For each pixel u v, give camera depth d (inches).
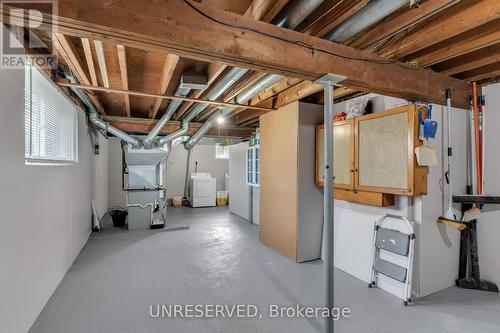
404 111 95.7
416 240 103.0
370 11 62.7
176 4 58.1
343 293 106.7
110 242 174.2
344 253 130.3
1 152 66.9
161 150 215.3
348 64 77.8
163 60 105.8
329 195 82.1
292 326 85.0
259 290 108.9
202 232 201.8
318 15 72.6
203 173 348.2
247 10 73.1
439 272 107.8
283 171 151.6
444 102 102.7
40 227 91.5
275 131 159.2
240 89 129.6
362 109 117.6
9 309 70.1
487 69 103.1
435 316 90.4
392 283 106.7
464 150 112.9
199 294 105.1
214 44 61.6
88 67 107.6
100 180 236.7
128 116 205.9
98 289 108.3
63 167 120.1
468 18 68.6
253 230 208.8
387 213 112.0
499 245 108.4
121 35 56.3
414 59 95.3
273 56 67.8
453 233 112.6
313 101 147.0
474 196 104.5
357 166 114.3
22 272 77.5
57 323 85.1
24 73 79.4
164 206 220.4
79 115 154.2
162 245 168.6
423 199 102.0
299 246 140.8
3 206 67.6
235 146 274.8
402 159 96.3
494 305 97.4
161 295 104.0
